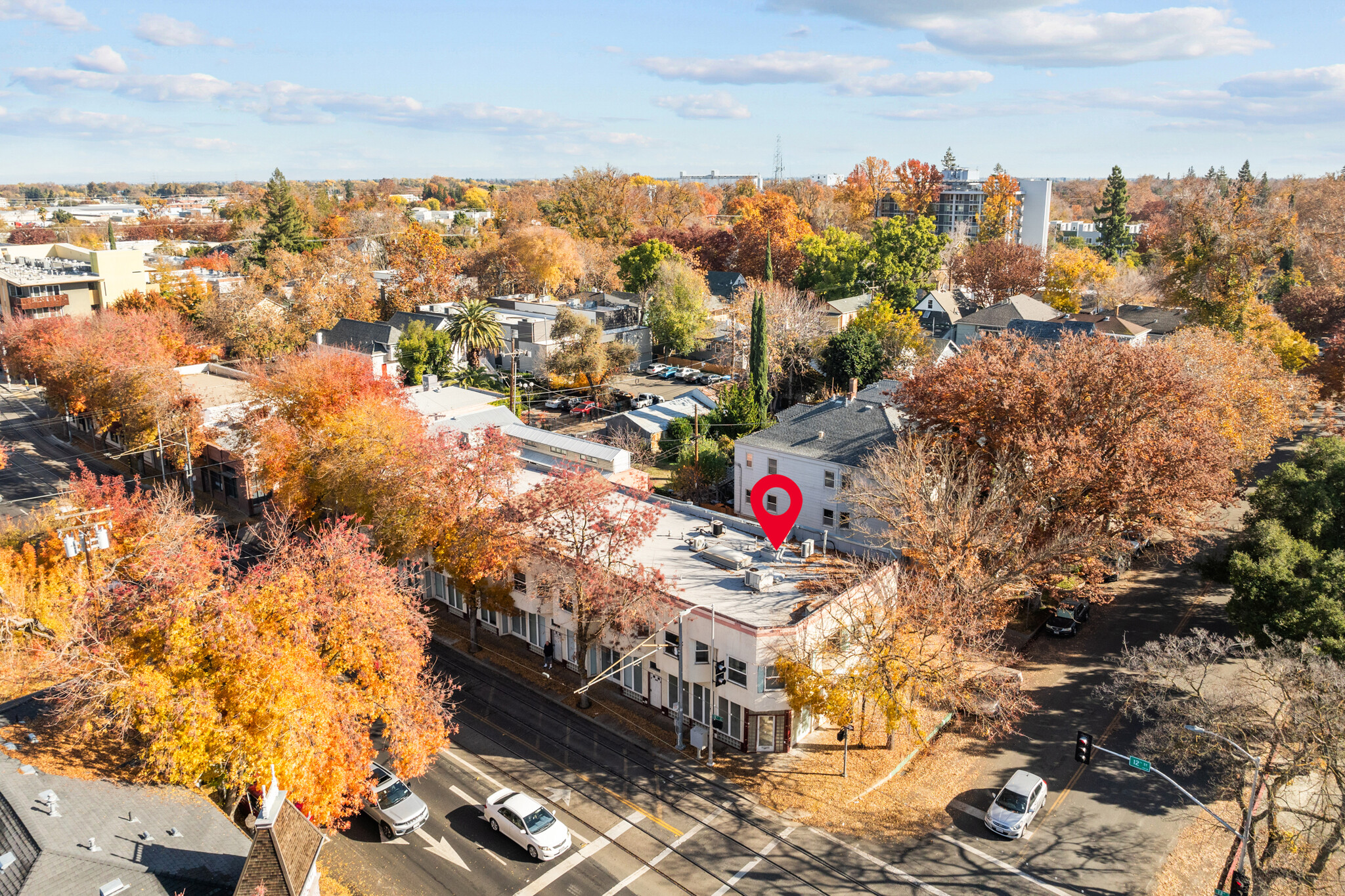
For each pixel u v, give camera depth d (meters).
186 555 31.88
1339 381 81.88
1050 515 43.00
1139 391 43.44
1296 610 37.75
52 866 21.20
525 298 134.88
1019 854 30.62
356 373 60.16
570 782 34.84
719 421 79.00
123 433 75.25
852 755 36.66
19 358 89.25
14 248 146.00
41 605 39.59
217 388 79.19
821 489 54.88
